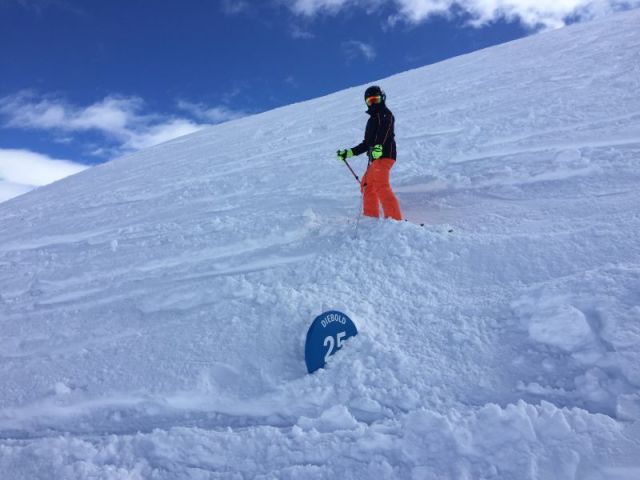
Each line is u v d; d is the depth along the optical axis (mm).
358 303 3529
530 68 10797
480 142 6711
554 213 4164
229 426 2766
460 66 14852
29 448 2787
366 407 2652
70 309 4832
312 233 5098
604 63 8953
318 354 3012
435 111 9422
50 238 8055
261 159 9984
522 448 2139
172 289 4613
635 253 3238
